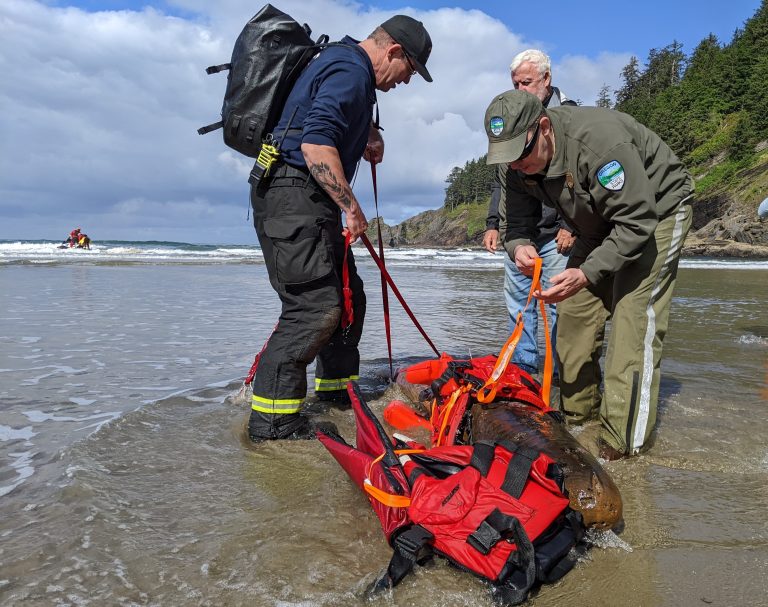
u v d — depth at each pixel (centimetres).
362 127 364
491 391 322
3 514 253
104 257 2355
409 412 384
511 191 385
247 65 356
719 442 358
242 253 2867
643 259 335
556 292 325
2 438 343
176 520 254
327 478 301
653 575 222
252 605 197
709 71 9912
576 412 399
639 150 325
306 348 357
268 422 354
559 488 231
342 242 393
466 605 201
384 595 204
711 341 693
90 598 199
